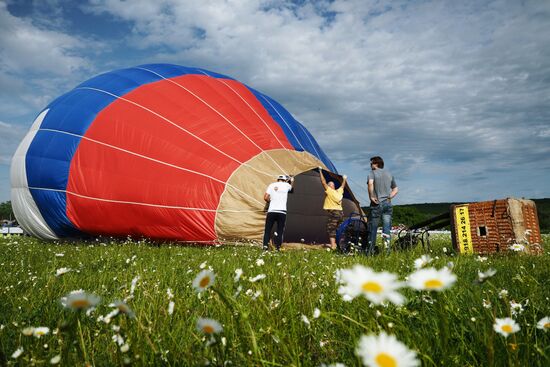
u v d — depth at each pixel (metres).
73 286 4.22
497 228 8.05
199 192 11.67
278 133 13.66
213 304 2.84
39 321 2.78
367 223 9.85
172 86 13.26
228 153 12.20
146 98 12.78
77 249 8.96
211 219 11.58
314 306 2.80
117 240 12.48
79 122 12.77
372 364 0.63
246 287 3.60
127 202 11.88
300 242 14.36
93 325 2.61
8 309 3.26
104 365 1.89
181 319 2.49
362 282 0.72
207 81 13.99
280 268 5.22
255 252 8.27
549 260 5.77
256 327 2.18
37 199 12.97
